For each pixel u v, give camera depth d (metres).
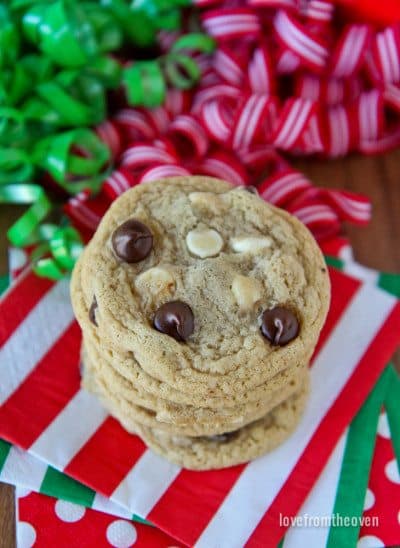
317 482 0.29
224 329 0.26
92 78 0.34
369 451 0.29
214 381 0.26
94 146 0.34
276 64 0.36
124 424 0.29
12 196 0.33
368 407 0.30
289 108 0.34
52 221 0.34
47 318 0.31
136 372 0.26
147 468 0.28
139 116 0.35
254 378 0.26
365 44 0.35
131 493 0.28
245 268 0.27
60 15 0.33
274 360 0.26
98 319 0.26
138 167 0.34
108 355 0.26
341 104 0.36
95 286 0.26
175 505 0.28
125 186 0.33
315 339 0.27
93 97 0.34
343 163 0.36
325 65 0.35
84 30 0.34
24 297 0.31
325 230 0.34
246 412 0.27
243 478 0.28
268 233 0.28
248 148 0.35
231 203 0.28
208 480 0.28
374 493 0.29
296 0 0.35
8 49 0.33
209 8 0.37
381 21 0.36
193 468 0.28
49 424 0.29
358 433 0.30
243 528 0.27
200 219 0.28
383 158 0.37
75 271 0.28
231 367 0.26
